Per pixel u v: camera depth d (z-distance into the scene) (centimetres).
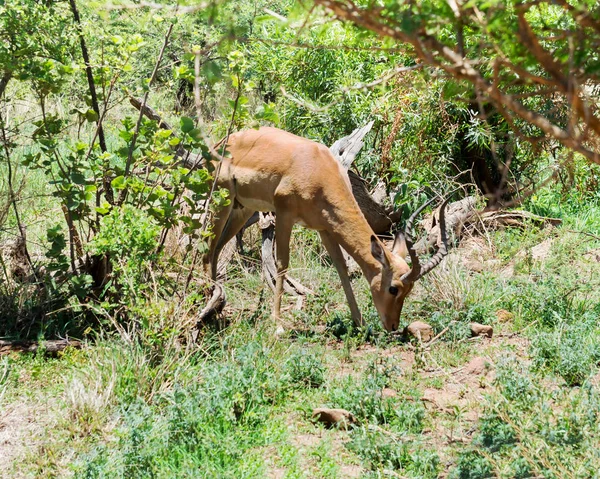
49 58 614
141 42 611
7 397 521
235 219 741
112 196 656
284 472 441
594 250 834
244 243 873
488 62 208
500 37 185
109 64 628
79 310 637
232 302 742
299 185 668
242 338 618
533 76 175
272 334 638
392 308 641
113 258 590
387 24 181
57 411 498
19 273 688
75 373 539
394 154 941
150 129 617
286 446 464
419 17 174
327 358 610
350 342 642
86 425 477
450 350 623
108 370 536
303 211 673
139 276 580
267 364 552
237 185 705
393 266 637
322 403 525
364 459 446
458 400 534
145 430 451
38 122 627
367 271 654
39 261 707
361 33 194
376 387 516
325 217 664
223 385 497
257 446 469
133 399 508
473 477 411
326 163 673
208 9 193
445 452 459
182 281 714
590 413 451
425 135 922
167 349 548
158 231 600
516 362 549
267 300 750
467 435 476
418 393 532
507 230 902
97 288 643
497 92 173
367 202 880
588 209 964
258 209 707
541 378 550
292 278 787
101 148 668
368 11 175
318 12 191
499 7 173
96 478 414
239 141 707
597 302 696
